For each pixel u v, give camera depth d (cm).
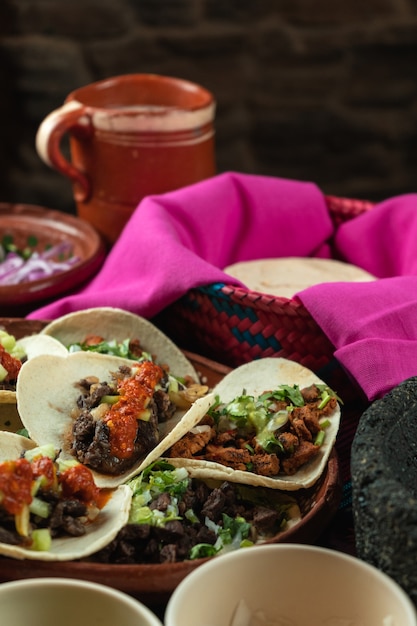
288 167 173
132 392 88
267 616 75
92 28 160
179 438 86
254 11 161
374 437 79
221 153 171
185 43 162
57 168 125
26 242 129
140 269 106
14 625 73
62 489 81
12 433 87
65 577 77
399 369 92
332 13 162
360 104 169
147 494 83
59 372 91
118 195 125
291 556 75
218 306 102
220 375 99
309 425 89
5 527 78
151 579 77
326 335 96
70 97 127
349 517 90
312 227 119
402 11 163
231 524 83
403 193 176
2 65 162
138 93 131
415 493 80
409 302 96
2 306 113
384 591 73
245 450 88
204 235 113
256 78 166
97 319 101
